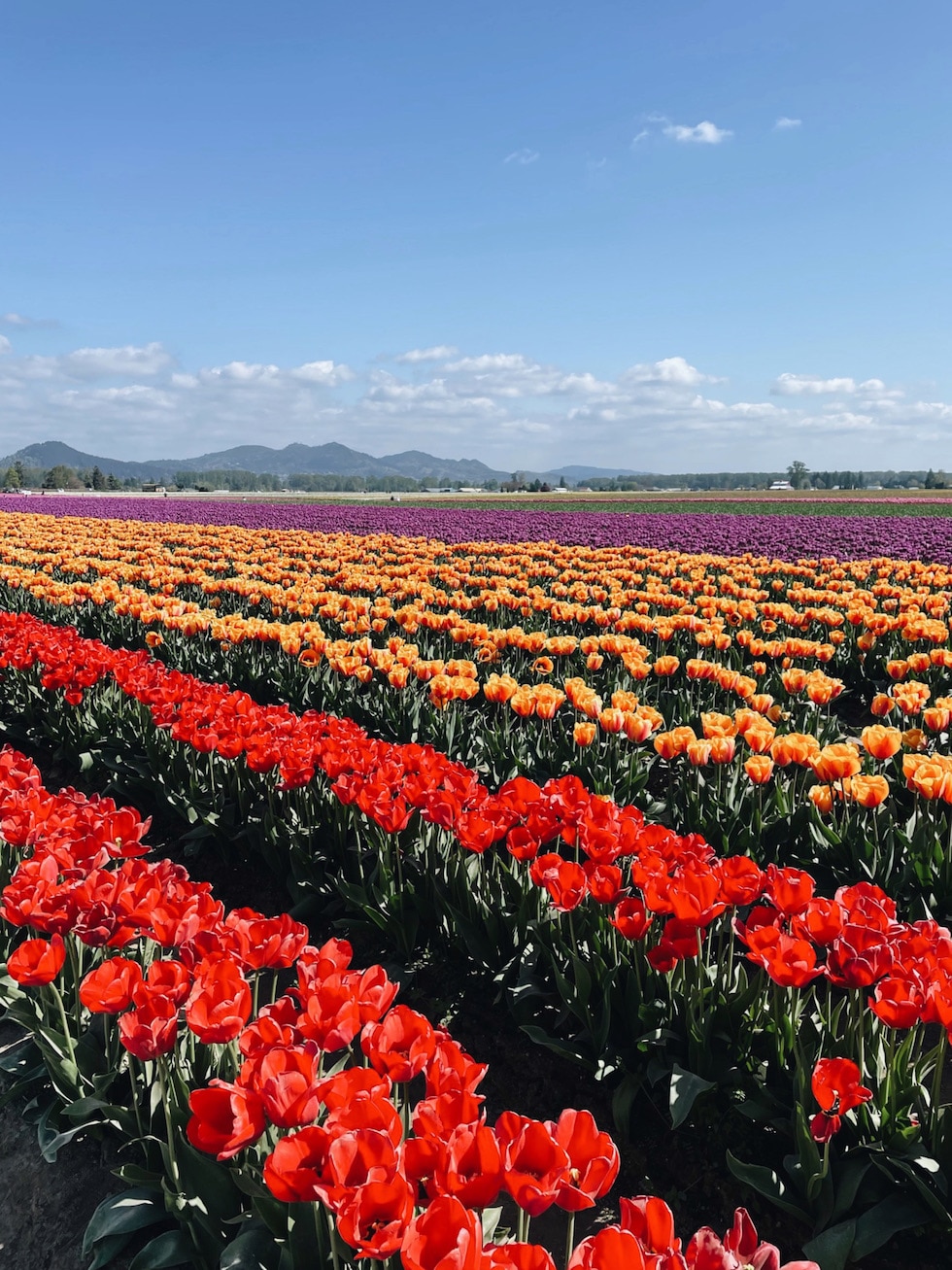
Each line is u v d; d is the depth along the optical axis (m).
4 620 10.35
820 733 7.80
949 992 2.75
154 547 27.16
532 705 6.73
